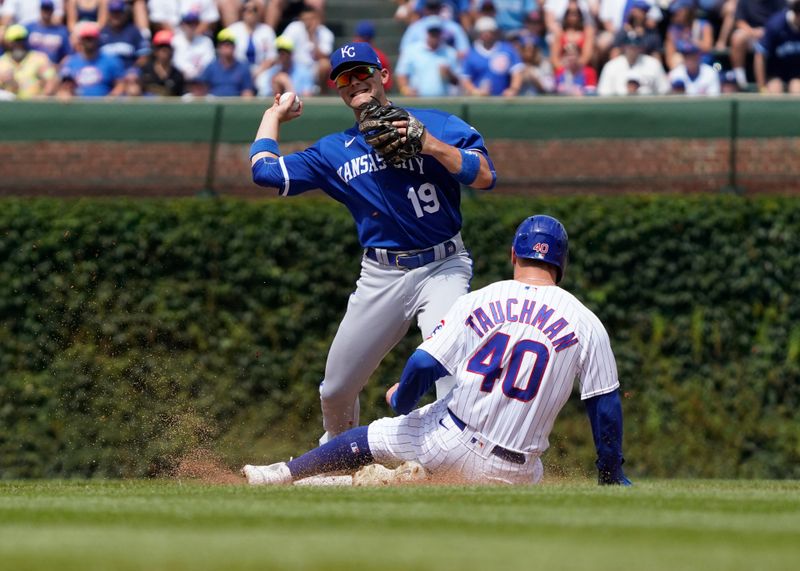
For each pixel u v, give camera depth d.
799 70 47.75
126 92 45.84
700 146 41.28
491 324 18.30
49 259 38.81
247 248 38.97
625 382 38.78
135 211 39.06
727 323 39.09
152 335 38.59
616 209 39.38
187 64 46.94
